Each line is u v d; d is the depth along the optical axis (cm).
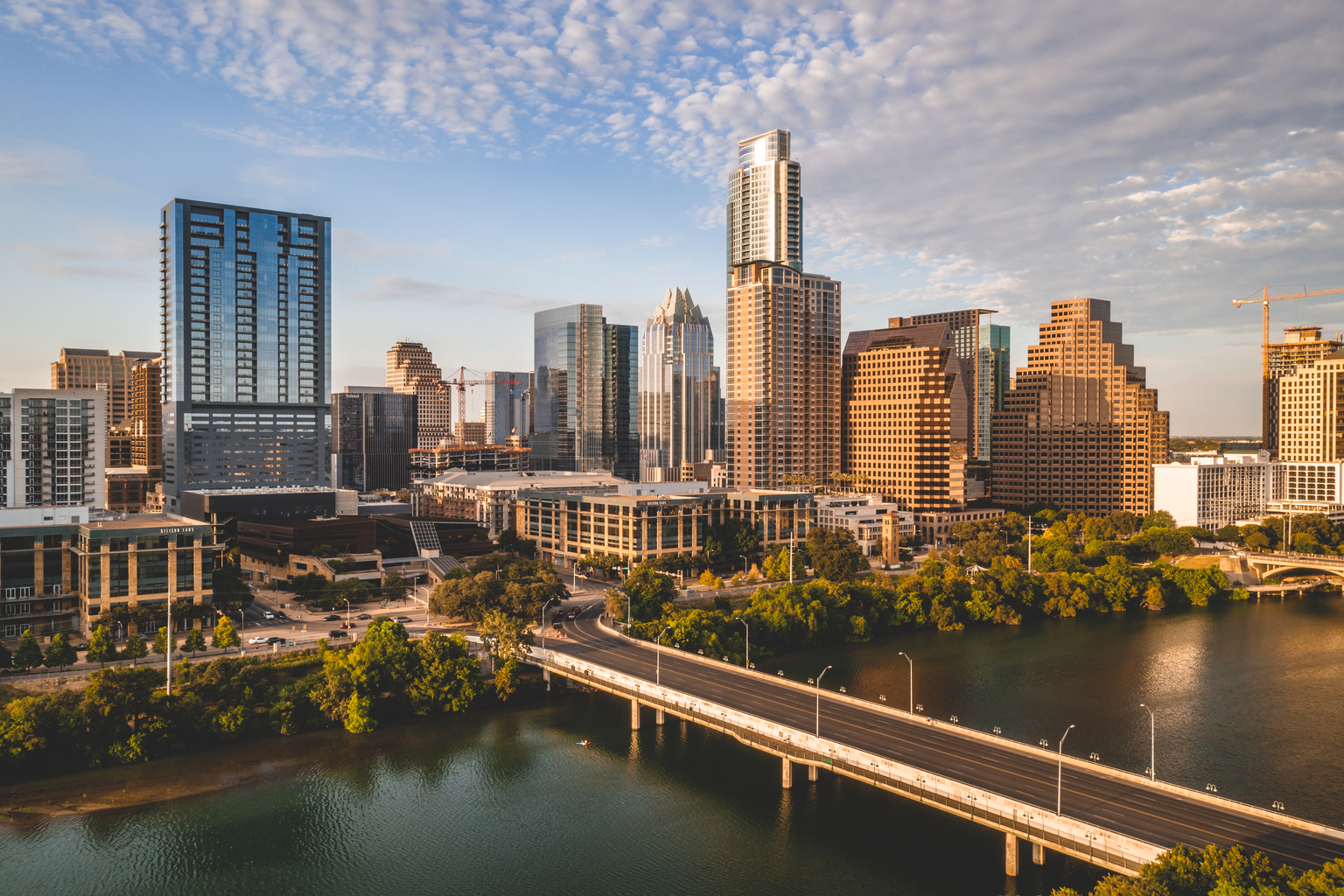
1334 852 10375
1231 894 9056
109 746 16450
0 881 12512
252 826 14162
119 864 12975
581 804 14875
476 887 12350
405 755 16962
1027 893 11775
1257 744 17375
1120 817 11388
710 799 15012
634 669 19312
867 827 13938
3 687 18350
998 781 12606
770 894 11994
